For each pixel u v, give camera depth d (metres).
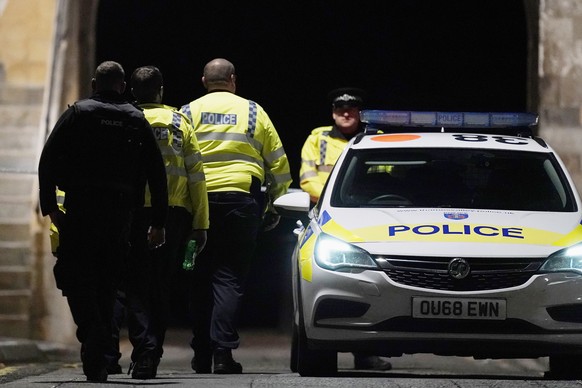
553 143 44.69
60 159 22.05
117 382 21.80
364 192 26.17
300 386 21.20
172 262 25.70
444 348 23.39
